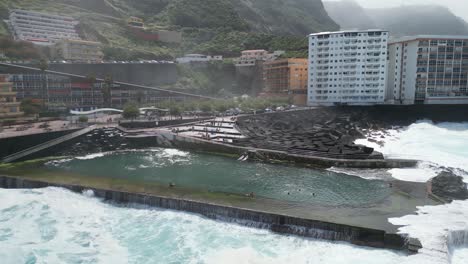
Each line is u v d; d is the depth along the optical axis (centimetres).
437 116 12138
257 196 5359
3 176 6175
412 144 9144
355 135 10275
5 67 10581
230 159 8088
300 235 4316
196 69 19388
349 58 13650
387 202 5088
